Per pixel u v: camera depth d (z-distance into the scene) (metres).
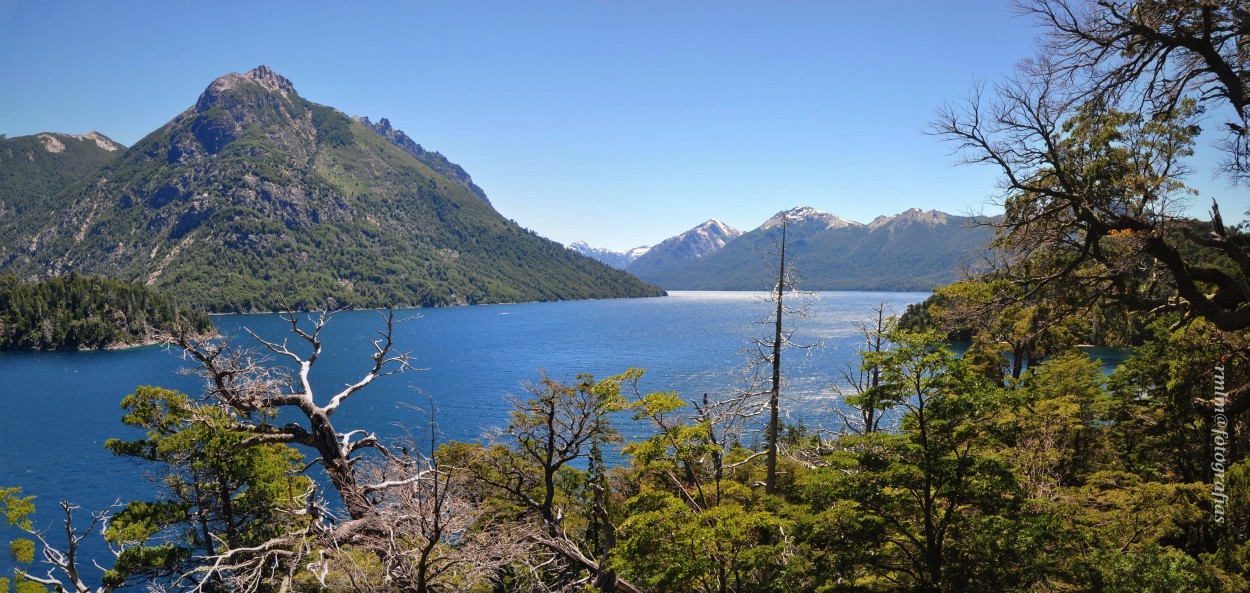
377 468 25.27
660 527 17.14
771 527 17.38
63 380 120.38
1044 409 25.81
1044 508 15.85
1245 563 16.08
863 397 16.06
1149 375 27.00
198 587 17.81
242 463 26.34
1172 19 15.04
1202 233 16.36
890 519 15.29
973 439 15.34
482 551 17.34
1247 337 19.34
